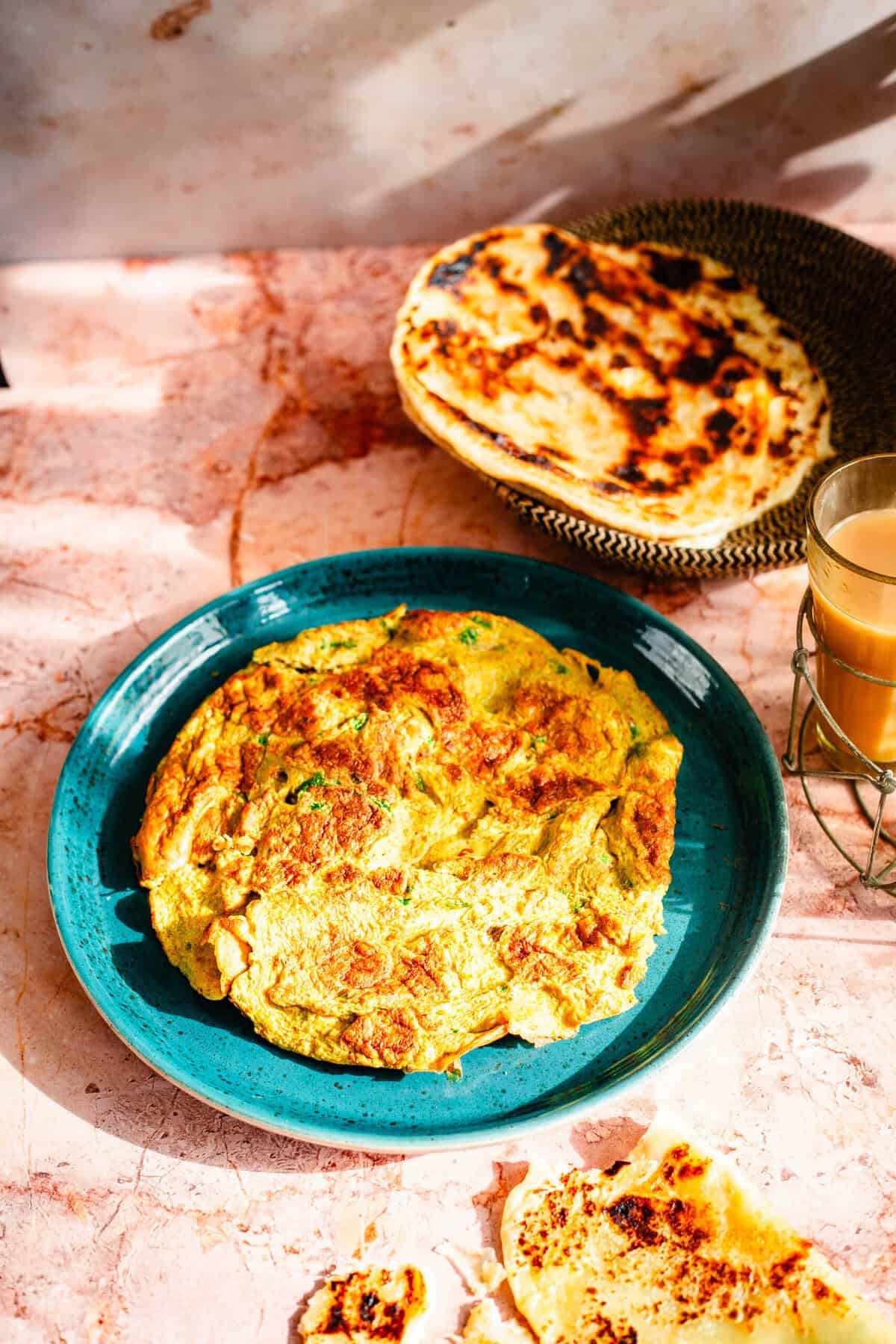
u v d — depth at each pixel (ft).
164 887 2.06
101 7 2.57
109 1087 2.01
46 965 2.12
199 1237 1.91
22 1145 1.98
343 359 2.78
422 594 2.37
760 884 2.04
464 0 2.57
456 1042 1.92
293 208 2.89
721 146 2.76
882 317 2.50
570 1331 1.81
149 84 2.68
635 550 2.22
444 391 2.38
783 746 2.26
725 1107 1.97
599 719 2.14
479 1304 1.85
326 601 2.37
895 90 2.65
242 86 2.69
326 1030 1.93
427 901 2.00
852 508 2.09
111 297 2.91
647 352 2.50
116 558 2.53
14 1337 1.86
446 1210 1.92
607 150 2.78
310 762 2.10
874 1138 1.94
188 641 2.31
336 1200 1.93
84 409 2.73
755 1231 1.85
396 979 1.95
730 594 2.43
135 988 2.02
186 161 2.80
